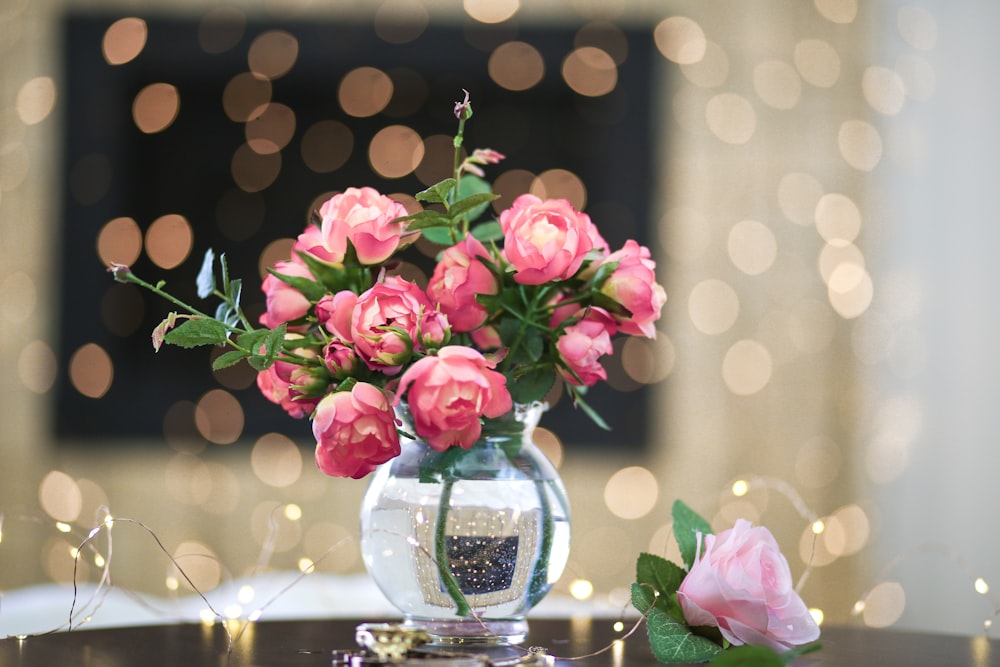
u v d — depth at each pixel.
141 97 2.55
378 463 0.78
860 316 2.51
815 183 2.52
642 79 2.56
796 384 2.52
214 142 2.59
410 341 0.79
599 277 0.85
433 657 0.80
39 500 2.48
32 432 2.50
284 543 2.50
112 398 2.52
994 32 2.50
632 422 2.53
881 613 2.46
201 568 2.48
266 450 2.52
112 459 2.51
